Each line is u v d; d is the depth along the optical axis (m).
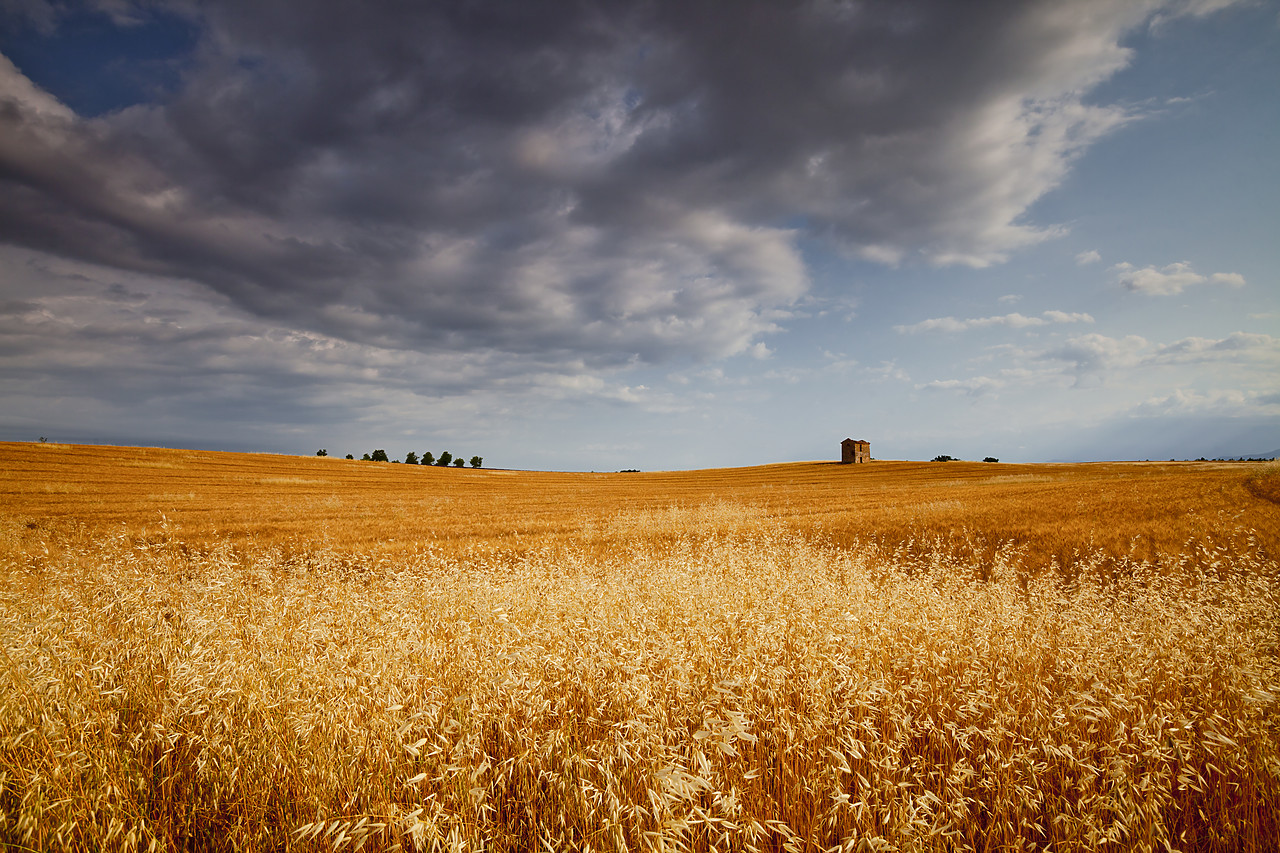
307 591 7.93
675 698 4.10
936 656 4.93
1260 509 21.39
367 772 3.40
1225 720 4.07
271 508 33.06
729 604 6.42
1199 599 7.75
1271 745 3.56
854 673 4.25
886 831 3.09
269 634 5.52
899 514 24.53
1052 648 5.81
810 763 3.48
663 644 4.75
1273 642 6.12
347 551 17.19
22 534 18.80
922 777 3.54
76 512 27.27
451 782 3.23
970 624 6.64
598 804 2.99
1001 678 4.76
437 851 2.79
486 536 21.11
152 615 5.94
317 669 4.41
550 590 7.23
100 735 3.76
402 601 6.49
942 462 95.81
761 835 3.02
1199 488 30.19
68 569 8.58
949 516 22.67
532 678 4.17
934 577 10.70
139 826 3.05
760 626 5.18
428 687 4.34
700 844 2.98
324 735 3.56
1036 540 17.08
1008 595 8.22
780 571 9.89
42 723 3.63
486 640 4.91
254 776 3.40
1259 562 12.16
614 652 4.77
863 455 106.00
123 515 26.66
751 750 3.73
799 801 3.37
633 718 3.59
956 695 4.56
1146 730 3.82
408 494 49.72
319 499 39.53
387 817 2.87
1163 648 5.44
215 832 3.26
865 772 3.55
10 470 44.78
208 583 7.40
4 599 6.21
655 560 12.31
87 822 3.09
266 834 3.18
